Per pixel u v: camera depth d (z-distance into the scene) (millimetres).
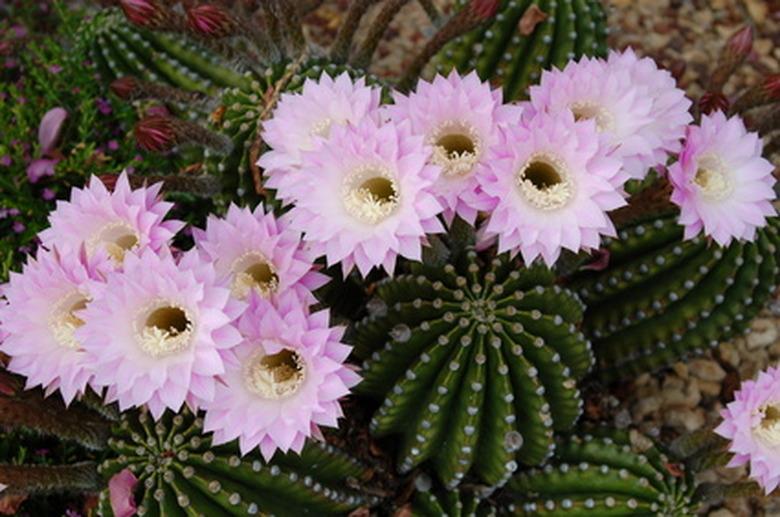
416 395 821
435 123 746
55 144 1071
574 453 879
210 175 926
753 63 1249
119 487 763
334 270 884
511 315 790
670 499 837
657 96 771
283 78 903
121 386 707
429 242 796
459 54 966
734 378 1040
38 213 1049
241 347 732
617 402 1015
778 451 772
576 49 963
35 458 950
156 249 749
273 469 776
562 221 721
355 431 905
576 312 836
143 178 856
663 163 762
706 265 878
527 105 766
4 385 789
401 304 811
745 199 771
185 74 1004
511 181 720
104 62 1075
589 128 716
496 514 899
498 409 807
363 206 727
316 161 737
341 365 725
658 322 919
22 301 744
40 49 1184
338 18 1308
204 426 732
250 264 776
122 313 712
